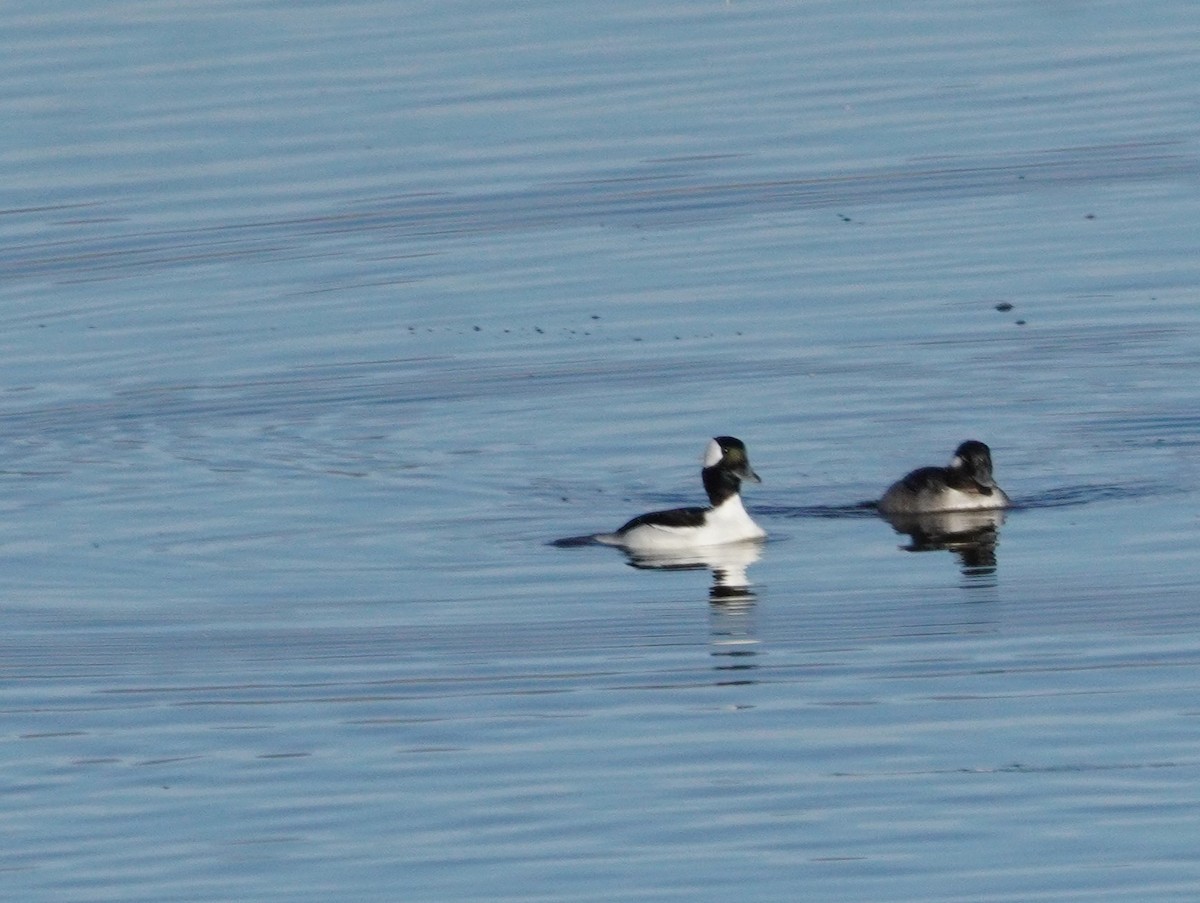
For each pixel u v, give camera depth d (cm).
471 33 4881
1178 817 1839
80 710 2186
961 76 4578
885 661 2242
